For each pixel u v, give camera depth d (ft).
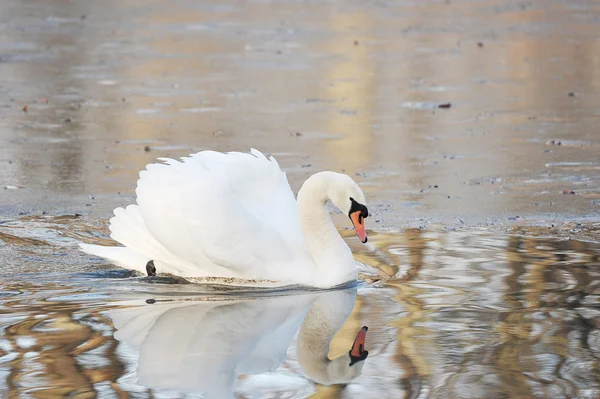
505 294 34.35
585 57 98.48
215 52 102.83
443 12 133.59
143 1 145.59
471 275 36.83
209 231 36.65
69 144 63.21
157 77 88.94
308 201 37.42
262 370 27.61
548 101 77.46
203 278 37.40
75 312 32.99
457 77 88.69
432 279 36.50
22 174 55.47
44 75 88.89
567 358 27.91
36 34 113.19
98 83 85.76
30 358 28.32
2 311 32.96
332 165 57.52
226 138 64.75
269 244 36.99
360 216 37.37
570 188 51.93
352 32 116.37
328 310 33.40
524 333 30.12
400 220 46.09
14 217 46.42
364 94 81.10
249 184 38.63
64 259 39.75
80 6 139.23
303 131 67.10
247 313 33.14
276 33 115.65
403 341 29.73
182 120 70.79
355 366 27.66
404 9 137.08
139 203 37.81
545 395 25.34
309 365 27.99
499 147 62.08
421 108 75.31
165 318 32.42
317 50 103.76
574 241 41.96
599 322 31.01
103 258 40.04
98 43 107.76
